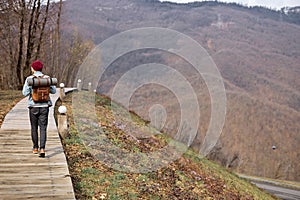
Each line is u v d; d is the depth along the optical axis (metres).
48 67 36.56
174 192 8.60
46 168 6.47
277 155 63.09
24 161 6.74
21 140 8.20
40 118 6.79
